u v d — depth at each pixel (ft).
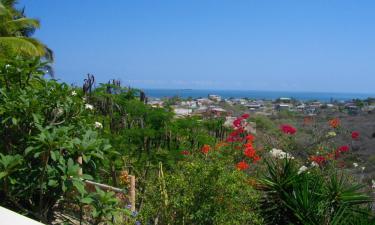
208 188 16.98
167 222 17.02
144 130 24.93
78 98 19.61
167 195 17.11
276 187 20.04
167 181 17.20
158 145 26.37
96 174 19.07
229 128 33.86
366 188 24.38
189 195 16.71
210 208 16.87
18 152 17.70
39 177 16.76
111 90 30.37
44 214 17.38
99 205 16.28
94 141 17.10
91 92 30.32
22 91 17.98
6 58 20.21
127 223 17.33
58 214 18.71
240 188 17.79
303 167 23.25
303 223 18.38
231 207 17.17
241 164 21.75
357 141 40.01
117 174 24.26
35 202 18.15
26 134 17.34
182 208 16.89
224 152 26.32
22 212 17.07
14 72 18.75
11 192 16.80
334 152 26.43
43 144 15.98
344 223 18.07
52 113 18.47
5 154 17.67
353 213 18.98
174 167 23.12
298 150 26.73
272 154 26.09
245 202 17.89
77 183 16.14
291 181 19.98
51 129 17.85
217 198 16.99
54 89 18.48
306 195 18.76
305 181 20.11
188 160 23.04
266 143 27.68
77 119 19.27
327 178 21.97
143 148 25.08
